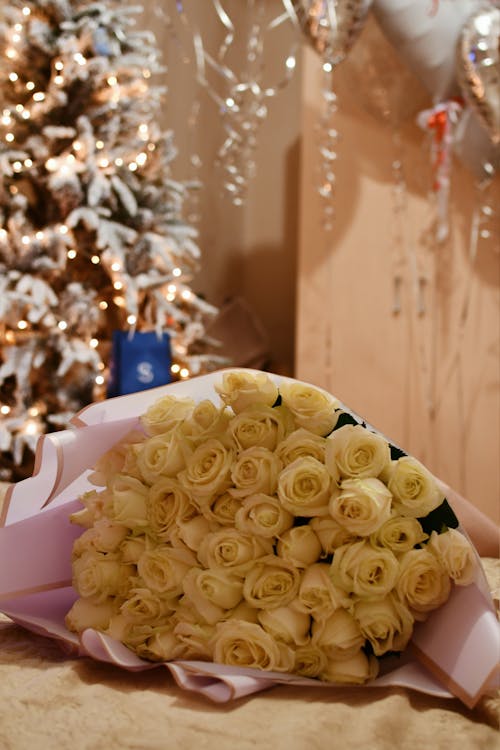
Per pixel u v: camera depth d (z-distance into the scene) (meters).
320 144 3.45
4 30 2.86
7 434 2.72
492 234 3.21
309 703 0.98
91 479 1.20
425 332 3.32
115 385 2.95
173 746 0.86
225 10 4.36
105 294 3.12
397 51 2.99
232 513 1.06
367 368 3.41
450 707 1.02
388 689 1.04
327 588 1.01
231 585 1.04
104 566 1.12
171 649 1.06
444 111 3.04
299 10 3.00
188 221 4.17
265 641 1.01
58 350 2.85
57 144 2.95
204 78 4.28
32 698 0.99
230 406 1.15
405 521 1.03
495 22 2.75
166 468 1.09
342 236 3.43
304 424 1.08
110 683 1.05
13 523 1.20
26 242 2.82
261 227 4.49
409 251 3.33
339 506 1.01
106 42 2.93
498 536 1.61
